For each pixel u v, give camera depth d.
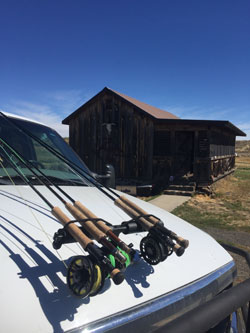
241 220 8.71
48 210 1.95
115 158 14.39
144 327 1.28
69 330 1.10
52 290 1.23
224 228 7.80
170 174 13.73
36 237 1.56
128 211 1.61
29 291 1.19
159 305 1.36
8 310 1.10
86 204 2.20
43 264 1.36
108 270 1.09
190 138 15.76
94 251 1.15
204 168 13.34
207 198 12.36
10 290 1.17
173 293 1.46
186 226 2.40
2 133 3.08
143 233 1.91
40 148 3.26
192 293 1.53
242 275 4.49
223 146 17.06
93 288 1.12
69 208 1.45
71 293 1.16
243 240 6.64
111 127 14.07
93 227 1.29
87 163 15.25
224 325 1.81
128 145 14.09
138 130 13.84
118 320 1.21
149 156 13.57
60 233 1.33
